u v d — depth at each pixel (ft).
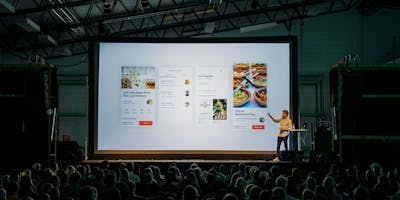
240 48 54.08
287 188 29.04
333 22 99.45
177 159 53.42
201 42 54.08
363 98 50.44
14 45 86.89
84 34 80.02
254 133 53.52
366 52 98.84
